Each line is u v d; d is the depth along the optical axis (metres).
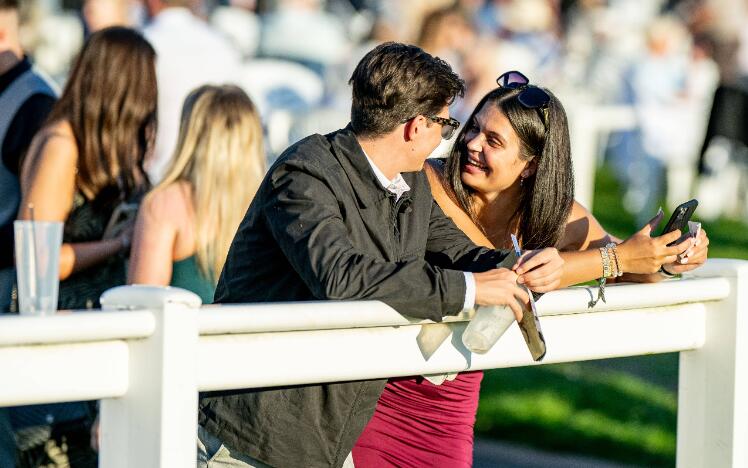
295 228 5.59
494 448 12.24
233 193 8.16
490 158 6.91
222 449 5.72
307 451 5.66
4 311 8.70
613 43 26.73
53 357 4.41
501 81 7.12
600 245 7.73
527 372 14.56
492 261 6.51
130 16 18.86
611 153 29.48
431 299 5.38
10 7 8.99
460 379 6.88
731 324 6.39
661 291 6.11
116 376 4.57
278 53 19.62
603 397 13.66
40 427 8.12
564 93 23.17
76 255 8.28
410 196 6.36
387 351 5.41
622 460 12.19
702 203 26.59
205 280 8.14
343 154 5.96
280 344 5.05
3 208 8.91
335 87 19.73
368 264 5.43
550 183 7.04
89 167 8.45
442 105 6.06
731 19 25.58
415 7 21.81
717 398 6.49
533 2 23.86
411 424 6.85
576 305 5.85
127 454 4.64
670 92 26.11
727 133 25.70
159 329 4.50
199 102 8.25
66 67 23.47
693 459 6.67
